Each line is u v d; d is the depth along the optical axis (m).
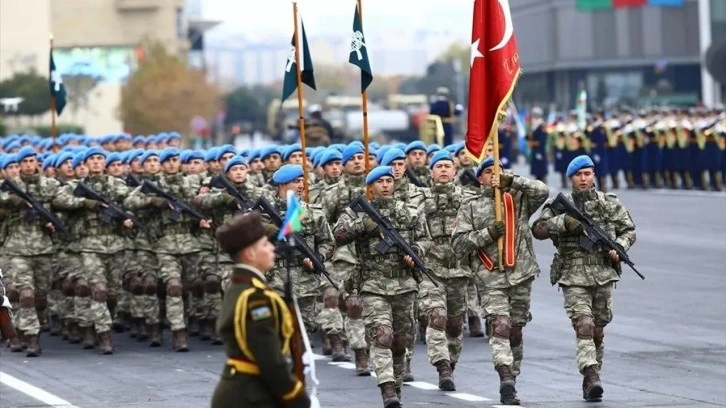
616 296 49.31
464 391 33.53
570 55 195.00
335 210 38.28
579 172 32.28
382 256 31.61
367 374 36.47
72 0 185.00
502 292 31.92
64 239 43.84
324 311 39.06
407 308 31.92
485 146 32.78
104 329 42.25
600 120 97.88
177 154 44.31
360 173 38.34
